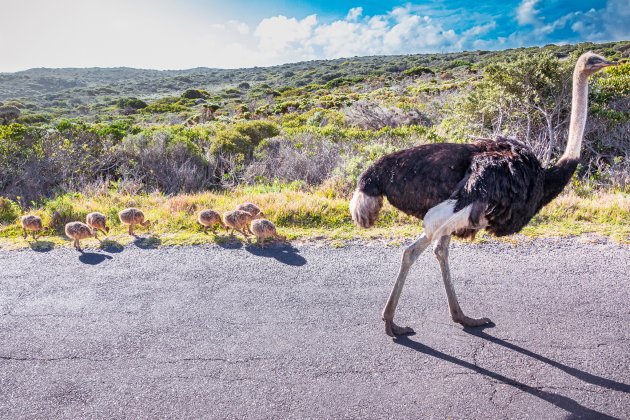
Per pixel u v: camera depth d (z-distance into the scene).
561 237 5.75
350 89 44.53
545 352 3.62
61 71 153.88
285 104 29.84
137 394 3.26
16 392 3.29
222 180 10.37
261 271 5.05
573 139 3.71
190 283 4.81
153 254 5.55
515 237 5.76
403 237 5.88
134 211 6.13
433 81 36.78
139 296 4.56
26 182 10.07
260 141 12.40
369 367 3.49
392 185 3.48
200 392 3.27
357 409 3.09
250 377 3.40
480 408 3.08
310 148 11.38
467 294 4.47
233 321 4.11
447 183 3.33
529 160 3.37
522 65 10.40
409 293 4.52
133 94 95.12
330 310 4.26
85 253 5.61
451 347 3.70
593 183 8.57
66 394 3.27
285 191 7.89
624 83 11.59
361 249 5.57
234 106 40.47
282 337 3.87
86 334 3.95
